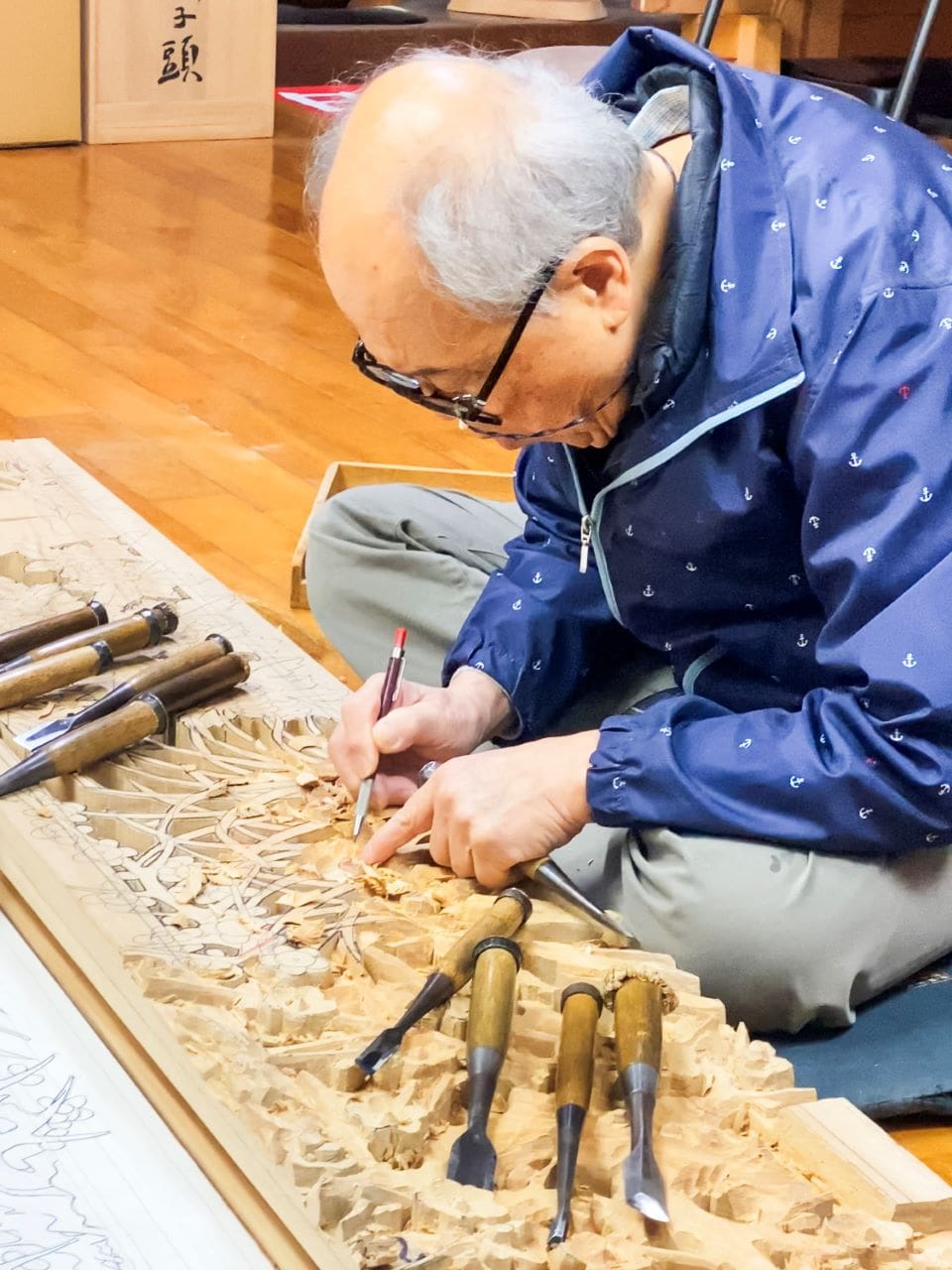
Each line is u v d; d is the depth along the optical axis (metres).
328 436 3.18
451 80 1.29
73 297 3.81
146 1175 1.16
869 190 1.44
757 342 1.39
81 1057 1.28
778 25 3.48
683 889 1.45
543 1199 1.10
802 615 1.57
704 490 1.47
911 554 1.37
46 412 3.13
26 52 4.96
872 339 1.37
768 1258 1.07
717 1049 1.27
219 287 4.02
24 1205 1.12
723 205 1.41
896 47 4.79
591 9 6.01
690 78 1.49
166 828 1.49
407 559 2.05
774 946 1.45
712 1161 1.15
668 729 1.46
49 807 1.48
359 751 1.57
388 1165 1.12
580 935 1.38
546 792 1.44
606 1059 1.26
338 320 3.88
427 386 1.36
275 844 1.49
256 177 5.03
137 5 5.09
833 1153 1.18
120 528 2.14
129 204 4.61
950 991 1.64
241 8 5.27
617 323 1.35
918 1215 1.14
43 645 1.76
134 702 1.61
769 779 1.41
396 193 1.25
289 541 2.72
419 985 1.30
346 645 2.10
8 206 4.45
